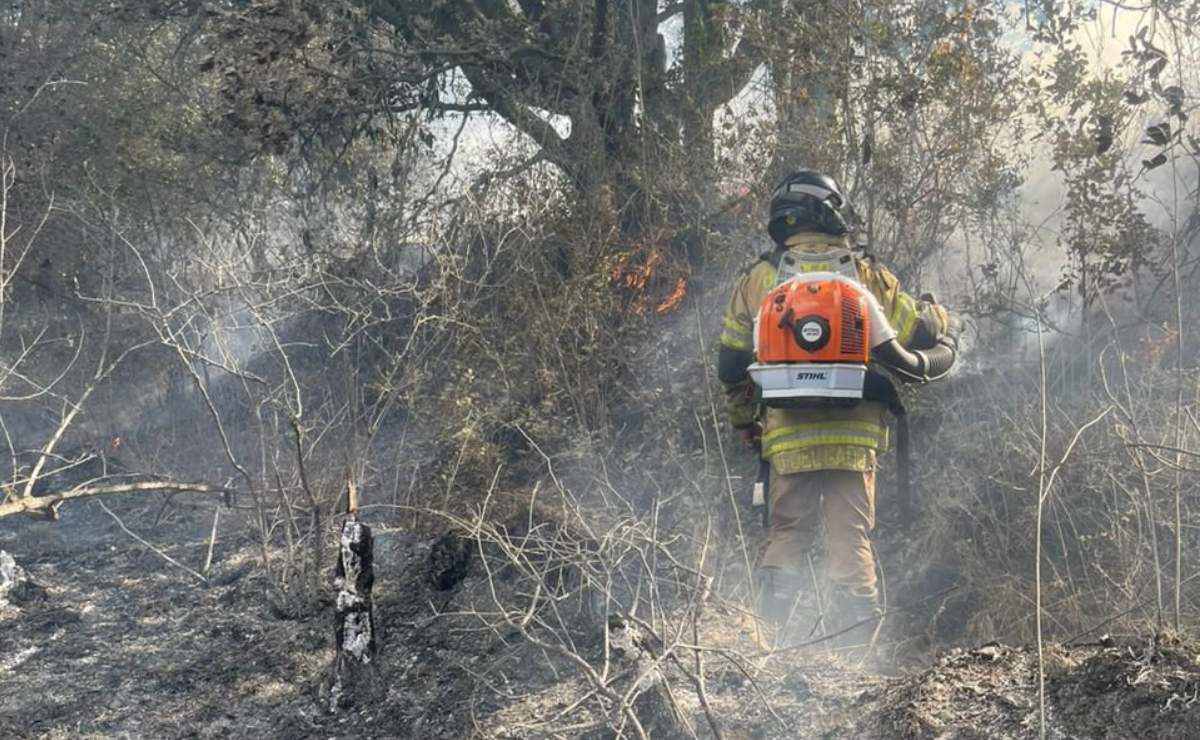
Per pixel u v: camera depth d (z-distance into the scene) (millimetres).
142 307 7281
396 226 10453
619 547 6473
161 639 6379
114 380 11117
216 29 10984
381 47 11828
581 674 5445
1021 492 6504
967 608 6156
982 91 7895
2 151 11664
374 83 11406
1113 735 3922
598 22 10945
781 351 5586
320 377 9859
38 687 5934
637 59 9969
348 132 11469
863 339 5559
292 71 10992
